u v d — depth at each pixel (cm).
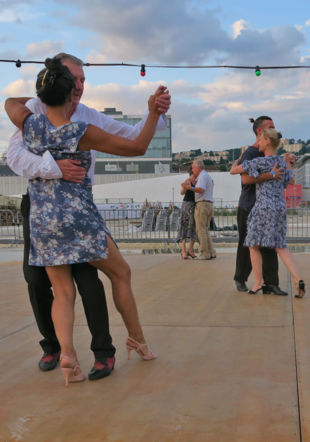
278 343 281
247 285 501
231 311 373
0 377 237
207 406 193
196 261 736
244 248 456
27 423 183
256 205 421
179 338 299
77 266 235
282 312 364
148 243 1269
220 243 1226
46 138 214
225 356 259
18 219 1502
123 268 241
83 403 201
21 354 276
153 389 214
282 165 412
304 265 645
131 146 216
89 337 307
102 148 217
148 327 329
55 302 226
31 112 225
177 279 549
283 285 491
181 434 170
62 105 218
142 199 4794
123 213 1717
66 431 176
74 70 241
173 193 4781
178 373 235
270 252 437
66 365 220
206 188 745
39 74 222
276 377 224
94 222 215
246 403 195
